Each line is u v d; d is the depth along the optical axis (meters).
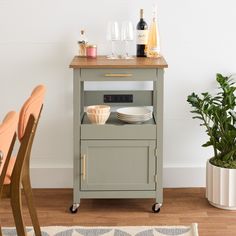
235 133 4.56
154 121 4.65
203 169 5.07
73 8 4.90
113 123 4.61
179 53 4.96
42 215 4.58
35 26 4.92
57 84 5.00
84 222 4.47
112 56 4.80
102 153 4.56
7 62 4.96
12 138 3.29
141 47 4.78
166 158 5.08
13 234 4.29
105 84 4.98
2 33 4.93
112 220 4.51
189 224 4.44
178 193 4.98
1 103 5.00
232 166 4.62
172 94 5.01
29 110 3.50
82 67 4.43
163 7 4.90
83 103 4.87
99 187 4.59
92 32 4.93
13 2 4.89
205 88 5.00
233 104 4.65
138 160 4.57
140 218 4.54
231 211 4.64
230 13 4.92
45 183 5.08
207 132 4.98
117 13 4.91
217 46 4.95
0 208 4.68
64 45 4.95
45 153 5.07
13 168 3.63
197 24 4.93
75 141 4.54
